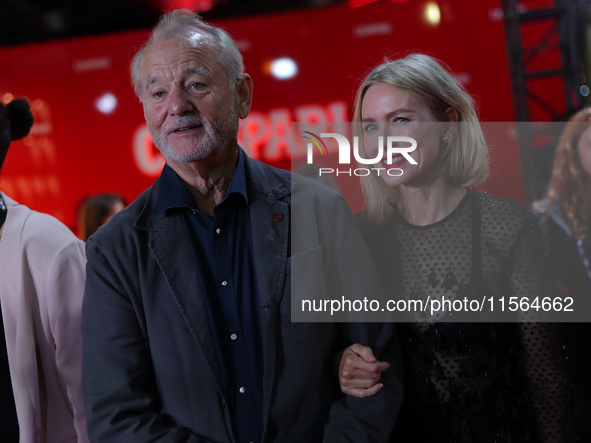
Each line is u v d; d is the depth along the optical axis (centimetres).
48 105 482
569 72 455
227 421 120
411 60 131
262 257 125
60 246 145
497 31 412
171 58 124
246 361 124
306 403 123
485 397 127
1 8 583
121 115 475
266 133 445
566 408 127
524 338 128
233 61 133
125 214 129
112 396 121
